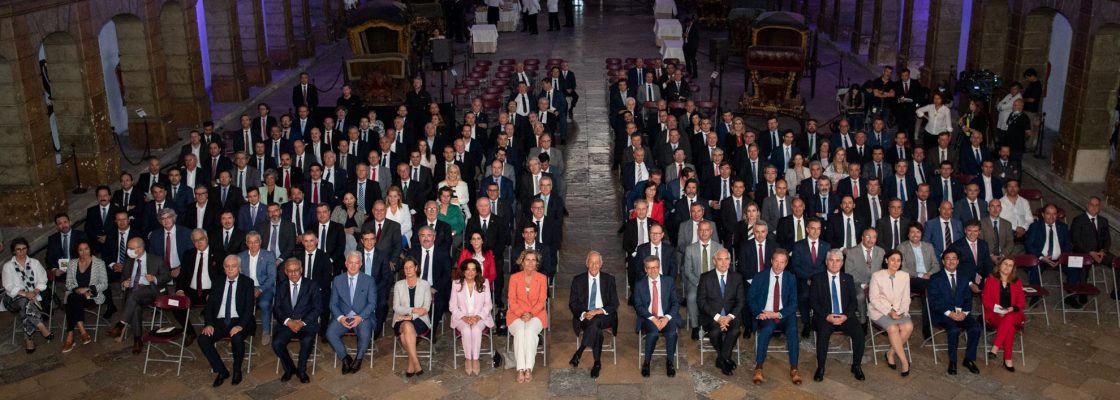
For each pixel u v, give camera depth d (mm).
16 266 11055
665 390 10008
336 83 25219
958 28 21203
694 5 33875
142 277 11086
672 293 10305
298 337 10266
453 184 13359
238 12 23703
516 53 27969
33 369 10594
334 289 10461
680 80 19656
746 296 10703
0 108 13969
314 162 14766
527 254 10219
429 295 10398
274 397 9961
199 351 11000
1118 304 11758
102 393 10070
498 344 11078
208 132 15695
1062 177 16312
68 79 15578
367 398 9930
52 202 14672
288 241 11938
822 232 12664
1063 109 16312
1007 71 18484
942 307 10383
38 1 14188
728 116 16328
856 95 18578
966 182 14492
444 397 9945
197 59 20250
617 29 32000
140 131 18266
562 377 10312
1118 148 14711
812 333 11289
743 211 12648
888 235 11992
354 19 22969
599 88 23391
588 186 16531
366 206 13508
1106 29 15133
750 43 23609
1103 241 11977
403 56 19969
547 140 15055
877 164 14039
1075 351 10773
